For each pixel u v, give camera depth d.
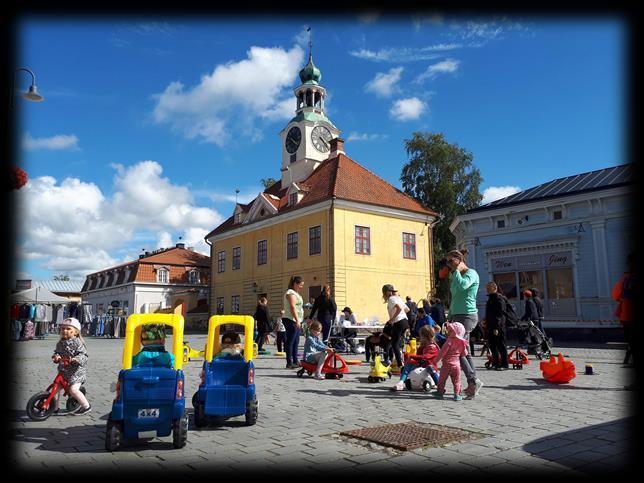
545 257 24.28
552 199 23.80
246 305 39.31
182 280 55.41
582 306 22.83
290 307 12.02
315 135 42.03
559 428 5.43
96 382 9.82
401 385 8.35
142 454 4.68
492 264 26.25
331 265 31.22
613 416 6.05
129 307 53.69
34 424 6.04
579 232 23.16
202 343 22.22
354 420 6.04
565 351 16.67
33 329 28.09
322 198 32.28
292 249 34.97
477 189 44.22
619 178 22.81
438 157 43.47
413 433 5.25
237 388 5.85
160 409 4.87
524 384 9.03
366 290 32.25
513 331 23.84
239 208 42.25
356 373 11.09
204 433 5.51
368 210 33.19
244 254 40.34
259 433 5.46
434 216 36.47
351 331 17.80
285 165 43.88
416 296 34.66
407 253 34.88
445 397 7.73
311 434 5.36
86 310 37.91
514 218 25.58
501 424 5.68
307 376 10.48
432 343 8.76
